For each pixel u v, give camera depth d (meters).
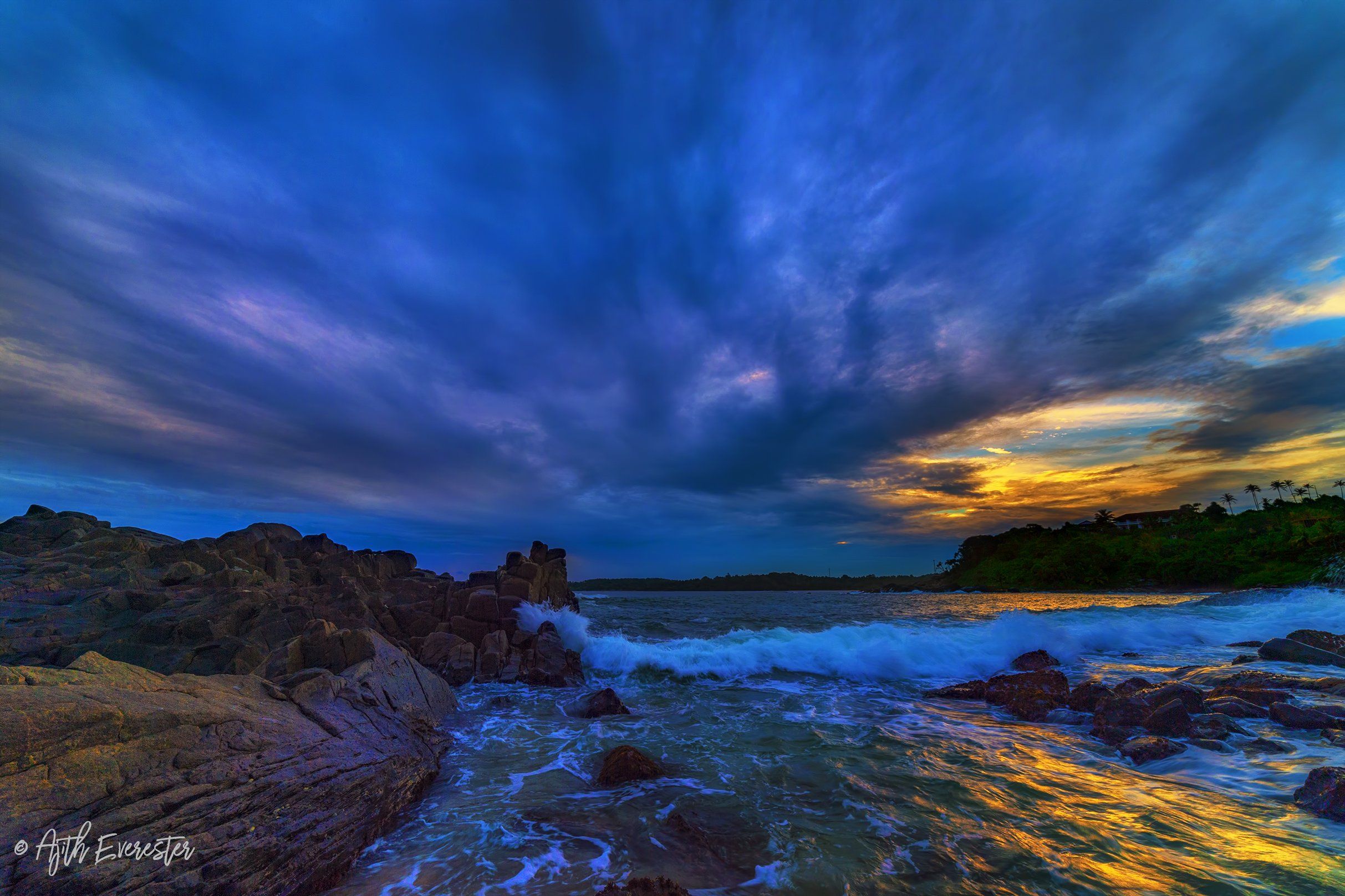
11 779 3.44
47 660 8.50
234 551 16.67
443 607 17.22
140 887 3.61
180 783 4.25
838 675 14.99
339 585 16.11
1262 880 4.54
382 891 4.76
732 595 100.19
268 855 4.46
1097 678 13.49
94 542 13.86
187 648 9.09
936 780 7.21
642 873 4.93
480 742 9.17
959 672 15.48
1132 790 6.73
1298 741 8.14
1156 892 4.41
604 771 7.44
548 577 22.88
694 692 13.31
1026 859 5.03
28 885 3.17
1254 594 30.55
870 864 5.01
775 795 6.77
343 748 6.05
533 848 5.46
